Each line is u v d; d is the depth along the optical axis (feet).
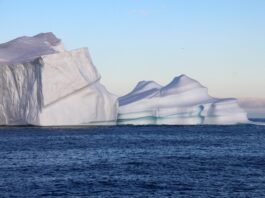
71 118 389.39
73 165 209.26
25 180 171.94
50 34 450.30
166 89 462.60
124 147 288.30
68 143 312.71
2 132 400.67
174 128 496.64
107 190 156.46
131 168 200.75
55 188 158.71
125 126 515.91
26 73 382.22
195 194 151.02
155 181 171.32
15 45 426.51
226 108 454.40
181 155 248.32
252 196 148.05
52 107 382.01
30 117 382.22
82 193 152.15
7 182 167.94
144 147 289.33
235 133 433.89
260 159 232.32
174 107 449.06
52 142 319.27
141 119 446.60
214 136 391.45
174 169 198.49
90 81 403.54
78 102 394.32
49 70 378.53
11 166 205.87
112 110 422.82
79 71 395.14
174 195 149.89
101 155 246.27
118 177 178.91
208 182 169.37
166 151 267.39
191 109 448.24
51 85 378.94
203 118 449.89
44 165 209.05
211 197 147.13
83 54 406.21
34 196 147.84
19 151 264.93
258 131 469.98
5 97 388.98
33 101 381.19
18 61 391.04
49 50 417.28
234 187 160.66
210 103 450.71
